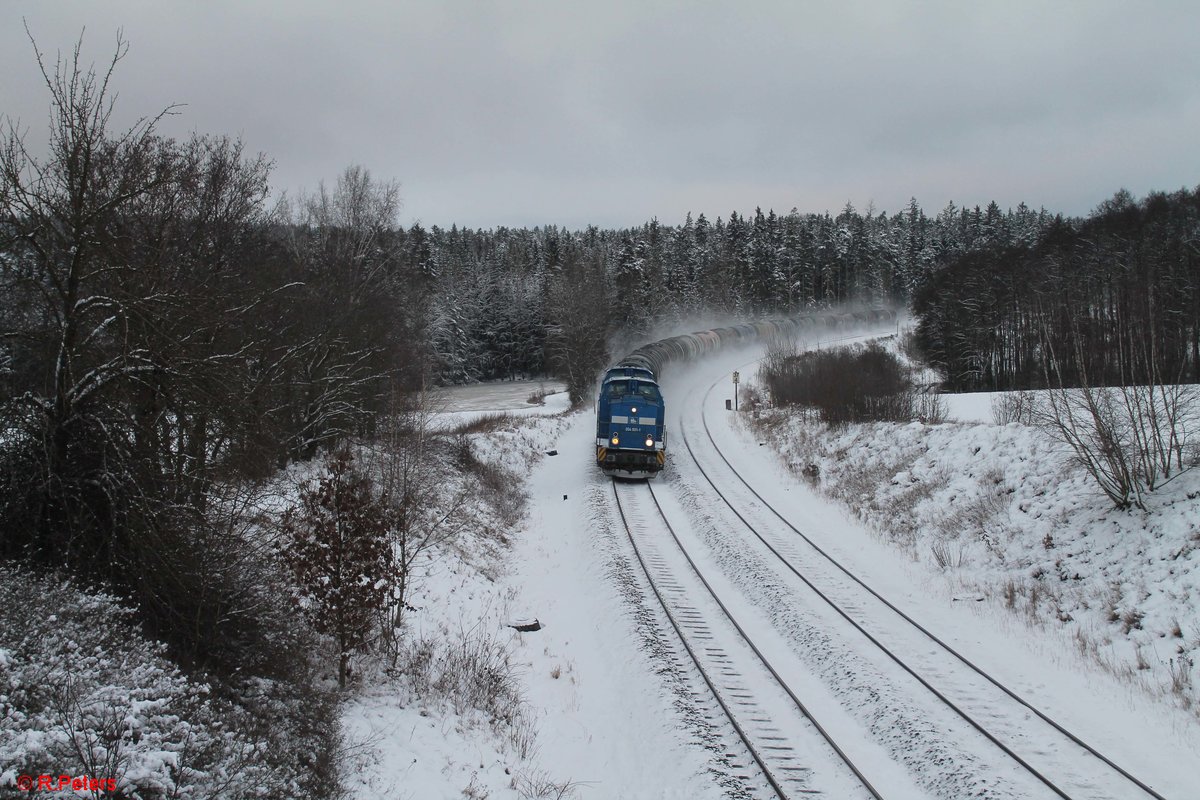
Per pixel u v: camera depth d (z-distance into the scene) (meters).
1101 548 14.25
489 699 11.11
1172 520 13.43
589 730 11.10
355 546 10.41
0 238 7.97
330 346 19.89
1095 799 8.65
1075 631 12.90
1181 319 35.00
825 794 9.00
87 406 8.46
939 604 15.15
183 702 6.96
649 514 22.20
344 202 26.80
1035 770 9.12
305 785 7.09
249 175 15.27
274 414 15.48
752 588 16.03
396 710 9.92
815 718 10.83
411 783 8.10
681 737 10.25
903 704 10.88
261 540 11.60
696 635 13.72
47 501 8.29
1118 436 15.13
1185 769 9.16
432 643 12.36
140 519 8.25
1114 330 21.89
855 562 17.83
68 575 7.95
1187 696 10.48
